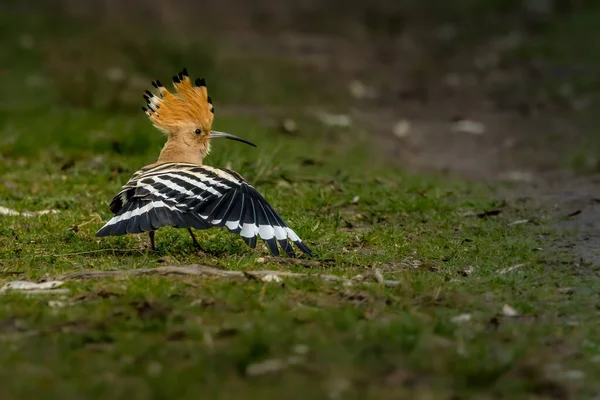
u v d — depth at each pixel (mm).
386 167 17625
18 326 7871
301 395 6641
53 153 16828
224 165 14898
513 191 15734
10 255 10477
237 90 25266
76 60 26453
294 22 34812
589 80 26438
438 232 12141
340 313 8156
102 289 8805
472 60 29609
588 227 12695
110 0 35719
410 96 25719
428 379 6930
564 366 7449
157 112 11102
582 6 34969
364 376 6918
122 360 7195
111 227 9445
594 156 19312
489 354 7457
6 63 26109
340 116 22922
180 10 35469
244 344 7449
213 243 10938
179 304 8391
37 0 34281
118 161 16094
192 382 6793
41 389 6664
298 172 15859
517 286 9570
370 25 34562
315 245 11148
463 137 21422
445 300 8852
